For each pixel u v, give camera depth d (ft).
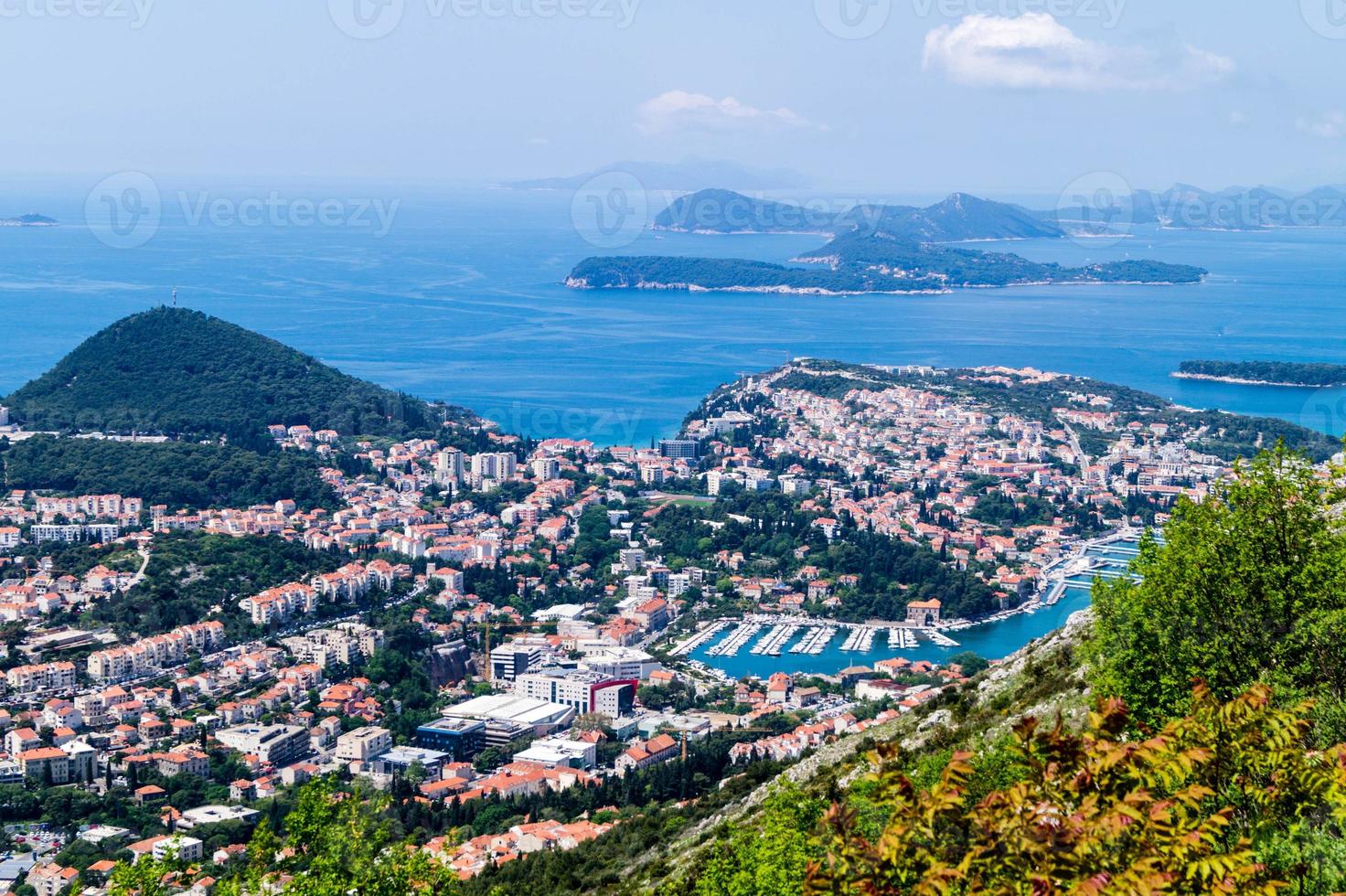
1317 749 151.74
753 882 246.88
